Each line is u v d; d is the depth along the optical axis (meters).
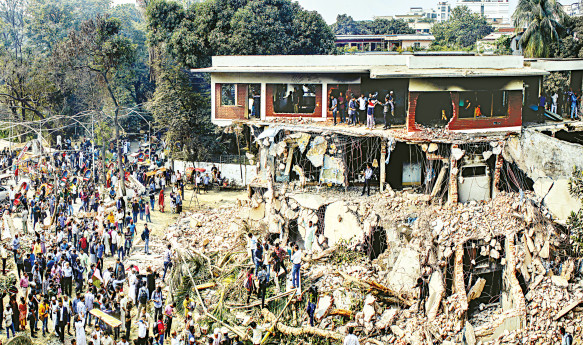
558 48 50.75
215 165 52.69
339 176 35.25
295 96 39.09
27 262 31.16
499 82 34.12
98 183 51.44
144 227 38.00
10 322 26.97
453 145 32.72
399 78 34.34
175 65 63.28
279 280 30.91
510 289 30.17
